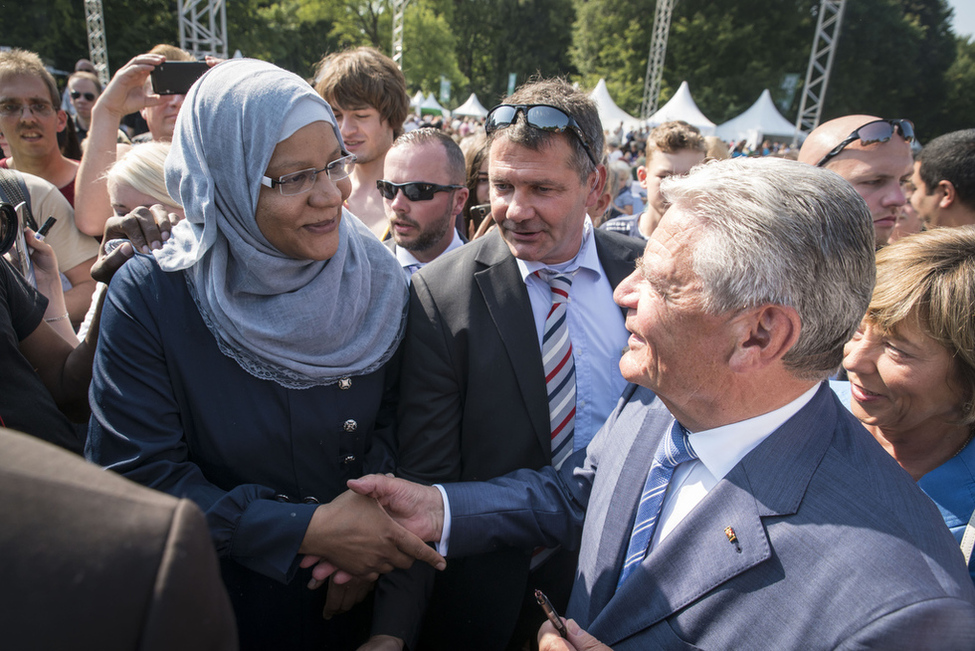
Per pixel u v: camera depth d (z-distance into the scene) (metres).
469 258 1.73
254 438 1.41
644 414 1.41
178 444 1.37
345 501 1.38
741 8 33.81
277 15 30.27
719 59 33.84
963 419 1.29
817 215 0.95
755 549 1.02
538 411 1.66
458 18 45.81
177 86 2.26
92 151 2.72
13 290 1.63
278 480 1.47
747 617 1.00
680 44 33.75
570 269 1.79
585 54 37.97
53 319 1.96
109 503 0.53
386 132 3.09
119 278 1.39
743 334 1.02
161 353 1.36
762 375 1.06
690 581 1.08
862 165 2.44
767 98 23.19
